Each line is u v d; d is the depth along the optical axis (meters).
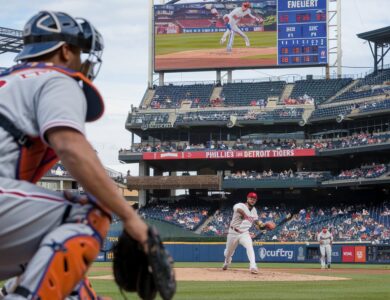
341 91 54.78
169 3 56.69
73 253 3.00
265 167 57.25
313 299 11.22
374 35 53.94
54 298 2.98
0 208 3.01
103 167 3.09
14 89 3.14
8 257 3.17
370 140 48.84
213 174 58.66
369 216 48.19
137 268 3.18
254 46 54.72
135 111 57.41
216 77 58.84
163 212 55.00
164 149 55.72
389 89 50.84
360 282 17.11
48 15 3.38
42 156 3.27
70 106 3.04
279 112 54.56
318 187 51.72
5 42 48.66
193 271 19.67
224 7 55.12
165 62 56.75
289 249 40.97
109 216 3.25
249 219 18.95
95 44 3.46
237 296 11.75
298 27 54.06
